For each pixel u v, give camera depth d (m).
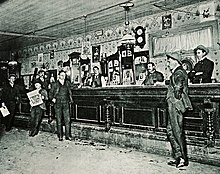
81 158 5.28
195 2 5.55
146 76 6.61
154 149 5.52
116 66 7.34
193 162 4.84
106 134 6.53
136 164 4.80
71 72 8.66
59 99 7.13
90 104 6.99
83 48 7.23
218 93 4.54
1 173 4.43
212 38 5.37
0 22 6.77
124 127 6.12
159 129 5.45
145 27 6.59
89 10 5.84
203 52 5.52
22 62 10.84
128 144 6.02
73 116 7.50
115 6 5.60
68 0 5.08
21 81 10.84
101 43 7.71
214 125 4.59
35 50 10.18
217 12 5.28
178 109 4.50
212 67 5.38
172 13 6.04
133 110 5.94
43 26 7.28
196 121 4.86
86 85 8.16
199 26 5.57
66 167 4.73
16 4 5.27
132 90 5.92
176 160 4.65
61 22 6.87
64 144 6.60
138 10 6.00
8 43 9.93
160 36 6.29
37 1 5.11
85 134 7.11
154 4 5.56
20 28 7.49
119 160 5.08
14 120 9.77
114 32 7.34
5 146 6.47
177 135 4.56
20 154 5.68
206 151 4.69
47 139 7.27
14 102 9.05
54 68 9.29
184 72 4.67
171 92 4.63
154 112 5.53
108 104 6.43
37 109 7.94
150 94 5.59
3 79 11.43
